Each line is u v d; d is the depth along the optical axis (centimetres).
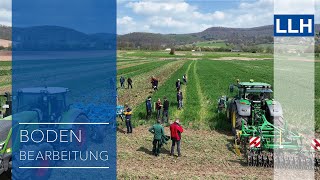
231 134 1788
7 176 1130
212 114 2266
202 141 1650
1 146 1057
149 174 1214
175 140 1426
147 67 7288
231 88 2002
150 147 1561
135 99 2955
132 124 1953
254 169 1281
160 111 2258
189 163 1345
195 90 3550
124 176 1200
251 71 6738
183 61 10375
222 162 1355
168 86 3919
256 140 1336
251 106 1670
